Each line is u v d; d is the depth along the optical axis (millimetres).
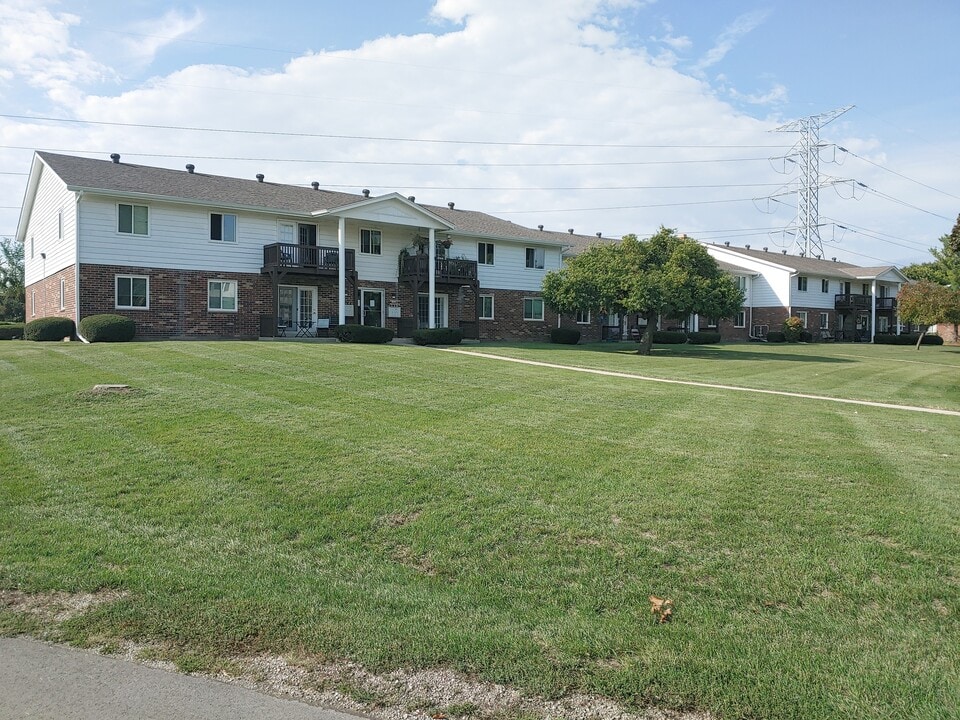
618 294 27547
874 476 7023
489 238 33094
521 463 7316
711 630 3930
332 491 6340
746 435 9273
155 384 12031
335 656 3732
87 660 3713
